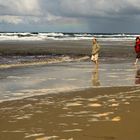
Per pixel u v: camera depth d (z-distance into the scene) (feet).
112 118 28.76
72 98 38.65
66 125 26.91
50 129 25.85
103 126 26.32
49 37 394.93
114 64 87.61
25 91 44.06
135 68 77.10
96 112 31.17
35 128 26.14
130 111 31.30
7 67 74.79
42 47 170.09
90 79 56.75
